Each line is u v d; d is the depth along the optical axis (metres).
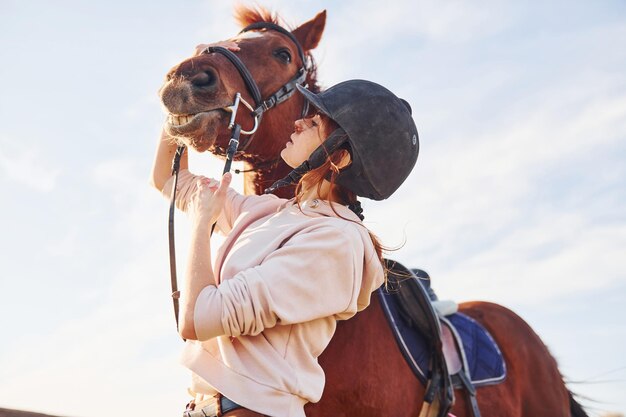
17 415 2.86
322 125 2.05
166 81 2.41
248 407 1.81
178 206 2.44
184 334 1.81
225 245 2.07
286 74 2.85
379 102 2.04
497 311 3.51
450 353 2.91
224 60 2.59
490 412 2.99
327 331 1.95
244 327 1.79
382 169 2.05
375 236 2.06
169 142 2.51
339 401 2.33
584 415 3.62
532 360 3.38
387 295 2.65
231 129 2.55
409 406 2.55
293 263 1.83
